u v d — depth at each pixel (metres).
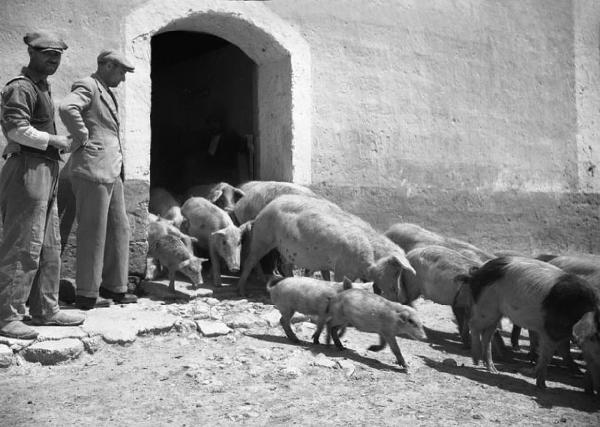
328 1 9.39
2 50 7.31
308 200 7.70
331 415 4.50
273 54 9.26
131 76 7.84
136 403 4.55
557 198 11.64
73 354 5.34
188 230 8.43
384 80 9.88
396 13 10.02
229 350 5.74
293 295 6.04
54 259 5.84
